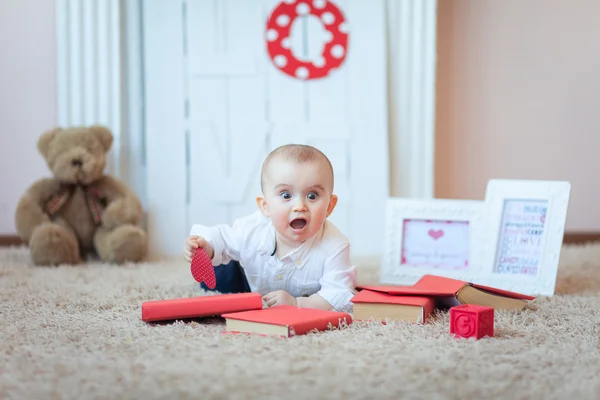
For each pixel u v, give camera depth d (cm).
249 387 90
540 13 277
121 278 195
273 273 156
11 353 108
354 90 258
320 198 144
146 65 258
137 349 109
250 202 261
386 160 260
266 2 256
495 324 130
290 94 258
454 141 277
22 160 267
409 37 260
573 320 135
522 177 281
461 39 275
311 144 259
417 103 262
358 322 132
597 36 279
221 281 169
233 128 259
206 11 256
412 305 131
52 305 150
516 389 92
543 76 279
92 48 257
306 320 121
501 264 184
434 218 192
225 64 257
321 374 96
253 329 121
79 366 100
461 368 99
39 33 265
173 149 259
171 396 87
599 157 283
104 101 259
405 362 101
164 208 260
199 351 108
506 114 278
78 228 238
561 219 177
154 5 256
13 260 232
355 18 257
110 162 260
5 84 265
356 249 261
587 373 98
